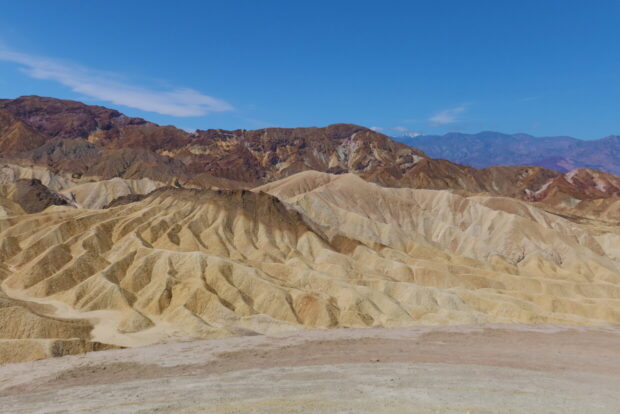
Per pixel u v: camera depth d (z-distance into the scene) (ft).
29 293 242.37
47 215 347.15
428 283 310.65
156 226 333.21
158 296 228.22
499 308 252.21
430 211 544.21
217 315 216.74
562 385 93.86
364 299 239.50
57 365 121.39
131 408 77.71
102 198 611.06
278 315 225.15
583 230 501.15
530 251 424.46
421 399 80.79
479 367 108.17
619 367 115.03
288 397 82.48
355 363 114.11
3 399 93.71
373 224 419.54
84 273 261.03
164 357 126.82
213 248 320.50
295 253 331.77
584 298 285.23
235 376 101.96
